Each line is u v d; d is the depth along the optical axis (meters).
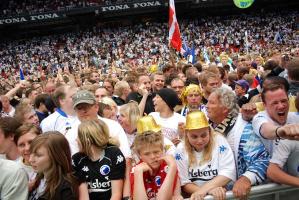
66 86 5.72
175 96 5.27
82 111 4.26
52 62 39.78
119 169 3.43
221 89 3.93
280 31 41.28
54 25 45.00
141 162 3.40
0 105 6.55
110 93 9.09
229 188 3.44
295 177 3.10
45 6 43.38
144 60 34.09
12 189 3.21
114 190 3.37
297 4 45.00
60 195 3.04
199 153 3.43
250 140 3.47
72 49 41.53
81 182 3.35
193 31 42.62
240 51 36.53
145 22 45.34
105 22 45.09
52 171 3.08
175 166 3.26
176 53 18.69
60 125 5.50
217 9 45.62
